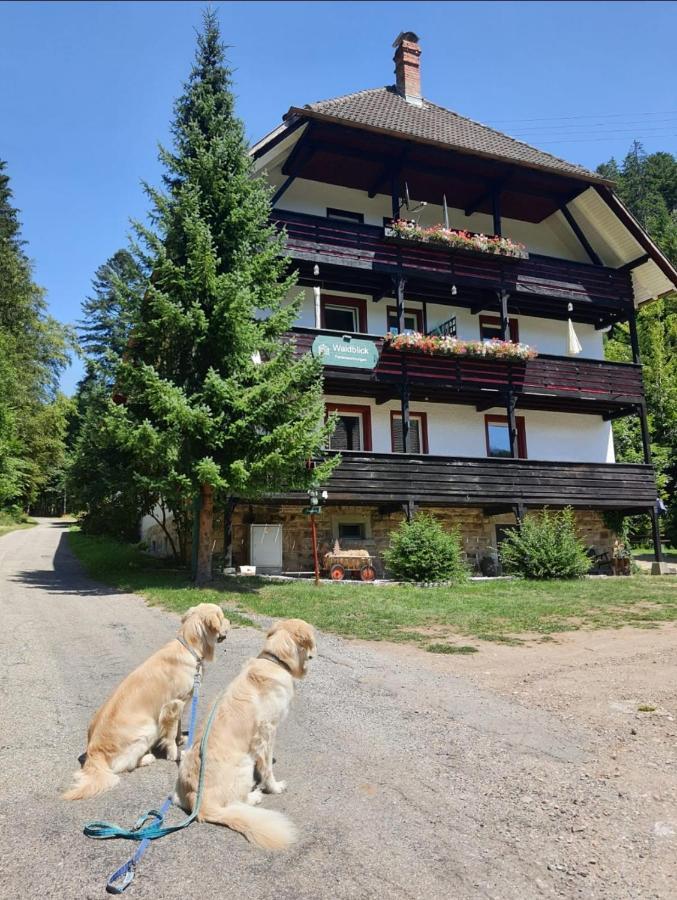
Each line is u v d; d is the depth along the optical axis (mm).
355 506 19500
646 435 22562
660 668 7699
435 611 11562
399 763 4773
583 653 8562
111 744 4348
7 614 11141
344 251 19141
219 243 15320
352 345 18797
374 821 3881
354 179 21094
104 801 4129
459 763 4781
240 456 13695
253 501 17375
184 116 16359
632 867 3416
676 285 22672
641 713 5953
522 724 5648
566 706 6168
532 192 22328
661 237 50250
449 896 3143
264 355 16031
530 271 21641
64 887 3201
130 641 8914
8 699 6363
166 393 13039
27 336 41375
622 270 23297
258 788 4246
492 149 21141
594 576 18328
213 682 6883
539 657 8312
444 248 20109
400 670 7500
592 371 22047
